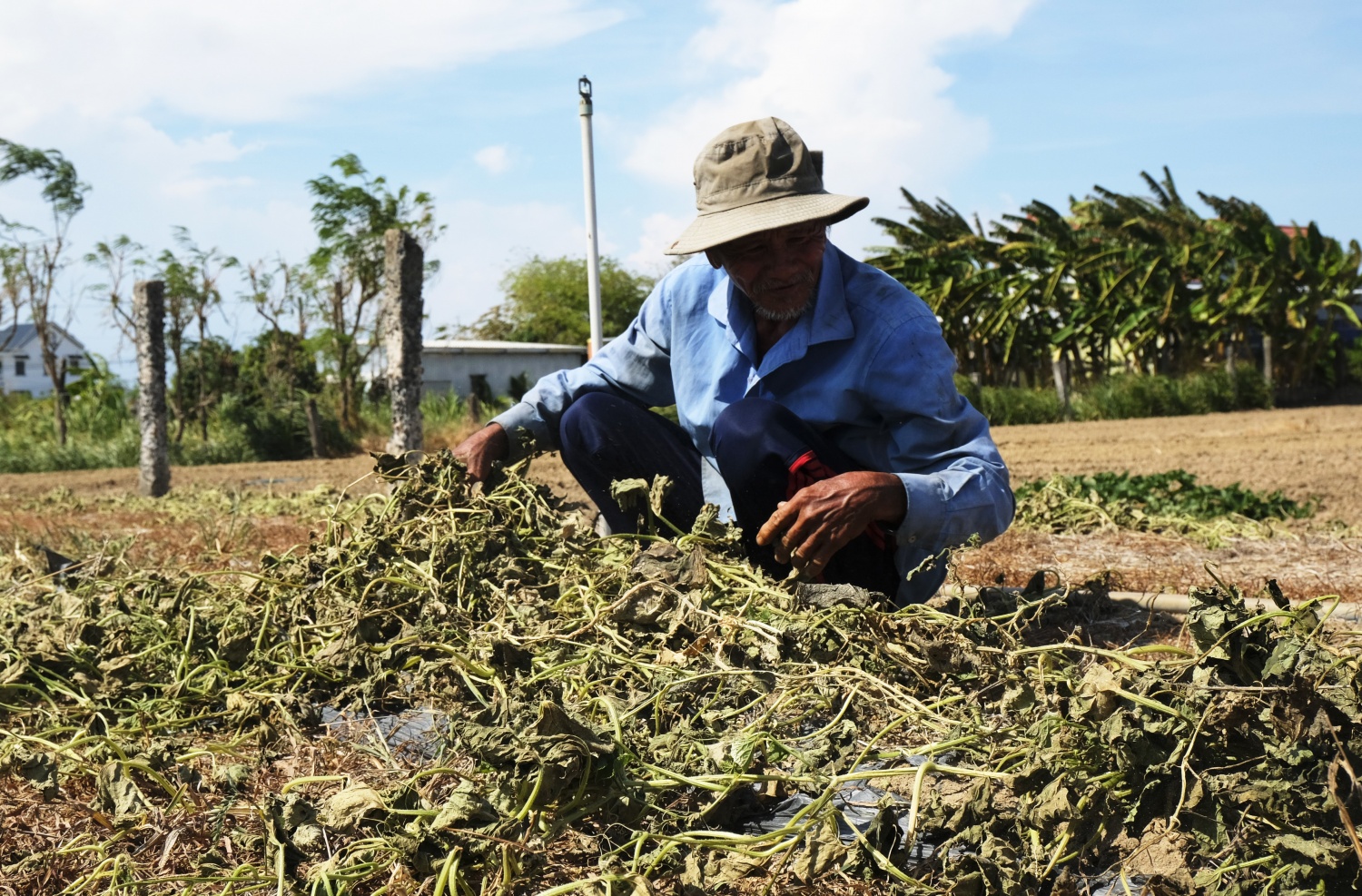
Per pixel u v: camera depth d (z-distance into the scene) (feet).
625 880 5.19
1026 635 10.36
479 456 11.43
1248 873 5.12
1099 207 97.25
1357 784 4.96
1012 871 5.19
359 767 7.14
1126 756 5.39
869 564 9.65
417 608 9.13
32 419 75.92
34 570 11.80
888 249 100.58
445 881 5.21
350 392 71.82
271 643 9.14
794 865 5.45
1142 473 34.53
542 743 5.45
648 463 11.20
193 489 34.78
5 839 6.22
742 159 9.36
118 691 8.34
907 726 7.25
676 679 7.26
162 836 6.18
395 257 27.48
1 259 64.18
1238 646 5.68
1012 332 95.35
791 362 10.05
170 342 69.72
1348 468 33.24
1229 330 97.19
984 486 9.16
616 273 171.12
